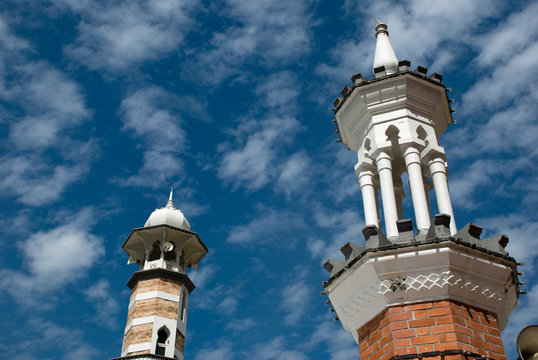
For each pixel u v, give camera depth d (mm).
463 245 13086
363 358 12906
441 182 15367
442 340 12016
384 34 19219
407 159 15516
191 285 27594
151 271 26672
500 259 13352
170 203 30109
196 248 28781
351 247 13953
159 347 24750
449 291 12766
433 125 16484
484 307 13023
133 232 28172
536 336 11586
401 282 12922
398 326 12477
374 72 17469
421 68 16906
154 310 25391
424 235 13672
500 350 12406
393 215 14594
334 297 13961
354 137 17109
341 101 17312
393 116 16219
